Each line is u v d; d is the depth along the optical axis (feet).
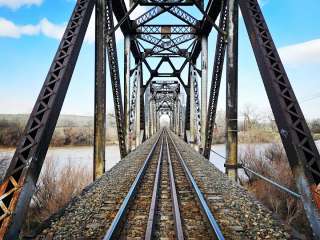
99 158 30.50
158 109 226.99
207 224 17.30
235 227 16.90
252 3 21.74
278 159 80.59
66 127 205.87
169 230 16.72
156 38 70.08
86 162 113.60
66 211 19.81
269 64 18.62
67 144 190.39
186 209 20.62
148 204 21.84
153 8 59.11
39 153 16.21
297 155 15.14
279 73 18.21
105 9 32.35
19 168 15.29
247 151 87.15
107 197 23.27
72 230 16.66
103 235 15.96
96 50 31.04
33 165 15.60
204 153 47.42
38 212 61.05
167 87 165.78
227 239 15.48
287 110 16.60
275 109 17.54
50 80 19.10
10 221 13.29
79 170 75.61
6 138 135.03
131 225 17.52
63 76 19.24
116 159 126.41
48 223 17.54
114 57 38.99
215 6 44.45
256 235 15.99
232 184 27.35
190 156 52.06
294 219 49.29
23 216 14.48
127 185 27.89
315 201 13.80
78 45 22.11
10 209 13.69
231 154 29.04
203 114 60.44
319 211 13.39
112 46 36.78
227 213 19.49
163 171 36.88
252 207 20.72
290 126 16.01
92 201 22.16
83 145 194.29
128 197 21.38
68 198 63.10
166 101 226.99
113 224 15.93
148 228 15.84
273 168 75.72
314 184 14.25
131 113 67.87
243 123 158.20
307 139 15.70
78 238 15.64
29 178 15.19
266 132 139.74
